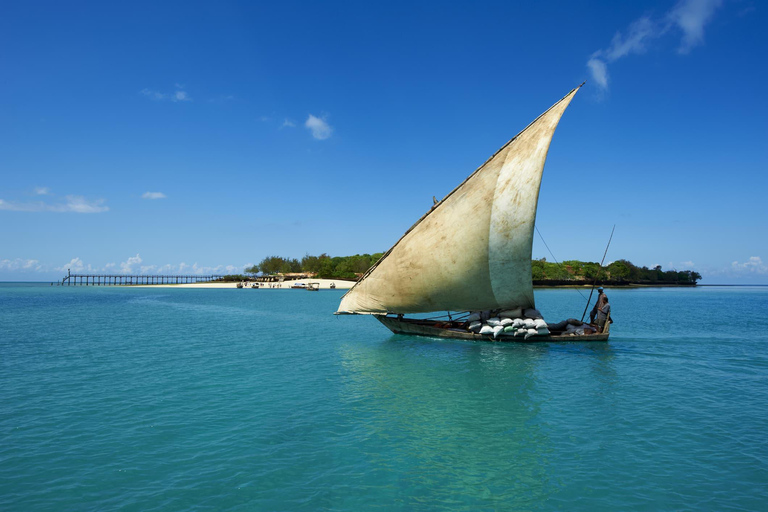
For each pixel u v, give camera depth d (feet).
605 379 55.01
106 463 30.83
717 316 148.05
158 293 374.43
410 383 53.42
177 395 47.96
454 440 35.29
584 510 25.07
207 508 25.08
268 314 160.76
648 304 225.97
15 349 78.33
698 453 32.65
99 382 53.72
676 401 45.52
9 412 41.86
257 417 40.68
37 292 399.85
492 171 74.38
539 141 71.72
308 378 56.08
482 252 77.66
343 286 453.58
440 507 25.41
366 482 28.35
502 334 81.10
